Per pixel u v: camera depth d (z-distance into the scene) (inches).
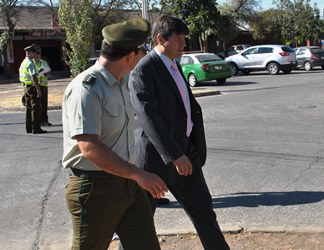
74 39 757.3
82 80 110.3
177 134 151.3
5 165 320.2
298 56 1205.1
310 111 491.8
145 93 143.4
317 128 395.9
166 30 147.2
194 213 153.6
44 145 382.9
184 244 178.2
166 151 140.8
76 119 108.1
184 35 149.6
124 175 110.3
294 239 175.5
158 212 216.4
